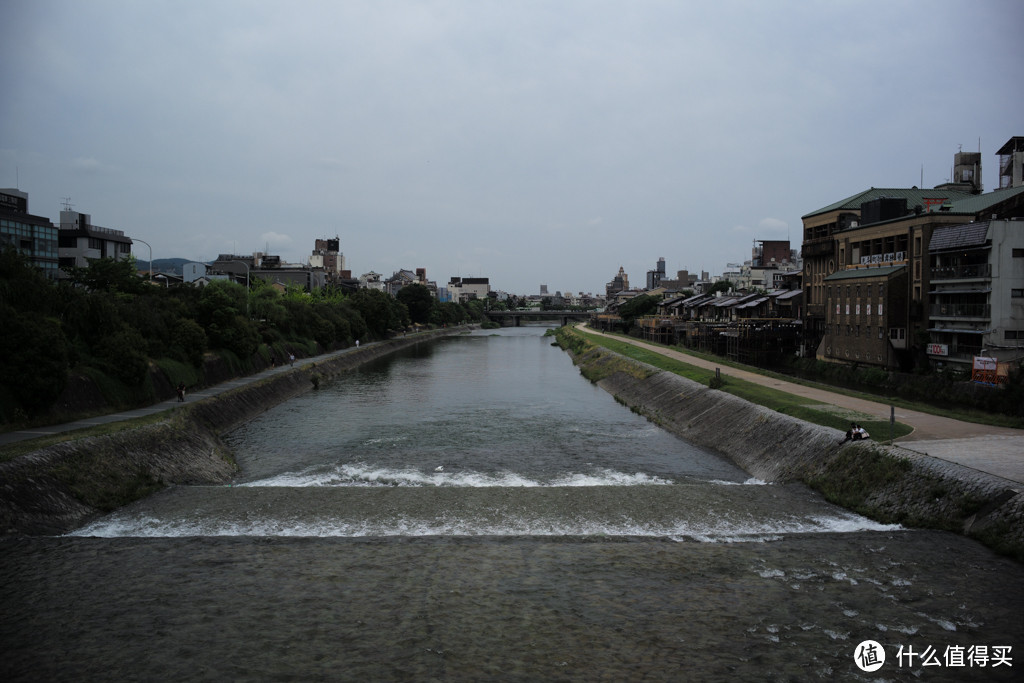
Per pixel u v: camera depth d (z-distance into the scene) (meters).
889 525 28.00
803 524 28.59
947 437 35.44
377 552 25.77
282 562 24.72
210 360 65.06
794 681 17.22
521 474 38.50
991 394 52.41
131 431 37.38
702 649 18.81
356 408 63.31
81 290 50.50
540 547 26.33
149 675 17.48
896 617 20.38
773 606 21.22
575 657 18.47
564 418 58.47
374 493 33.03
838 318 84.69
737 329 102.12
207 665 18.00
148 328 56.38
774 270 156.00
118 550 25.58
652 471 39.38
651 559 25.06
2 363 38.12
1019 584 22.05
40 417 38.97
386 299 159.50
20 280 44.47
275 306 96.00
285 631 19.81
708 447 46.50
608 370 89.31
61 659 18.19
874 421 39.97
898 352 72.50
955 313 63.09
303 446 46.16
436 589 22.59
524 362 116.69
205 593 22.14
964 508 26.55
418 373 96.75
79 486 30.14
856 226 86.31
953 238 63.28
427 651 18.78
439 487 34.19
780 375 68.12
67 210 93.69
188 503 31.38
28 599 21.55
